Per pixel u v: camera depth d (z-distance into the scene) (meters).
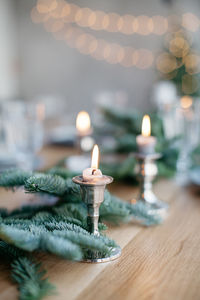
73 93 3.29
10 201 0.70
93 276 0.43
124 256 0.49
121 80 3.09
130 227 0.59
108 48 3.09
